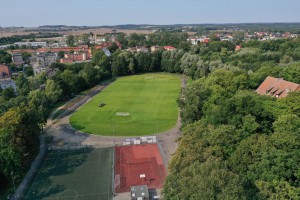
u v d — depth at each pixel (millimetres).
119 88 191875
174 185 52156
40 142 105500
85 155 96000
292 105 72312
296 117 63688
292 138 54156
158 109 140625
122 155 95438
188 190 44594
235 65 194000
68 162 91438
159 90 181125
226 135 61938
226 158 60750
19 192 75062
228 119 73000
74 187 77250
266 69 128375
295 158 51594
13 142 83438
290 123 61406
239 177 47125
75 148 100812
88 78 194375
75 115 135250
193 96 97375
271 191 47438
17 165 75875
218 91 93812
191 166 52156
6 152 73375
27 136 88125
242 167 54500
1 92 152750
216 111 76875
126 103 153000
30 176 83000
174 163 61250
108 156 94938
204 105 92312
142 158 93000
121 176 82562
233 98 77125
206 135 65688
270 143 56250
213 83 106938
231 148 60844
